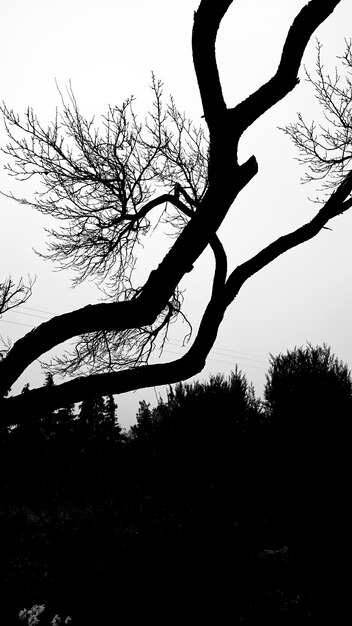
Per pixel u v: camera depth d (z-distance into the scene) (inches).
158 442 579.8
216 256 69.9
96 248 175.0
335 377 480.1
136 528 317.7
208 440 531.5
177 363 56.7
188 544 280.7
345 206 75.0
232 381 636.7
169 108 163.5
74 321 50.2
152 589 236.5
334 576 253.4
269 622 206.7
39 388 50.9
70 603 244.8
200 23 56.0
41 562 310.5
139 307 52.5
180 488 464.1
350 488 400.5
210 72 57.7
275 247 70.1
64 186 164.9
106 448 640.4
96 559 282.2
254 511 370.3
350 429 436.5
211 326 60.6
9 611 247.8
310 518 363.9
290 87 59.3
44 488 541.0
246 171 57.6
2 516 454.6
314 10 56.9
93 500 396.8
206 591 235.5
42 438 617.3
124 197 146.8
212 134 58.5
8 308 259.6
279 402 489.4
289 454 435.5
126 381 52.9
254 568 266.8
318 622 204.1
